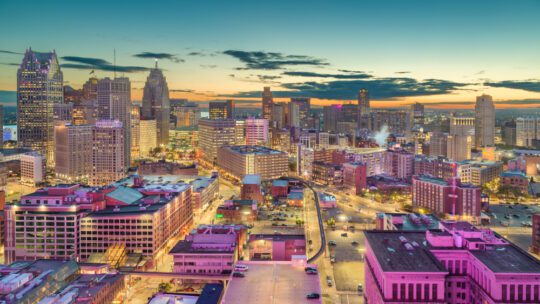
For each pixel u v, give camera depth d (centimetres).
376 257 19612
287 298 18488
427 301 17750
